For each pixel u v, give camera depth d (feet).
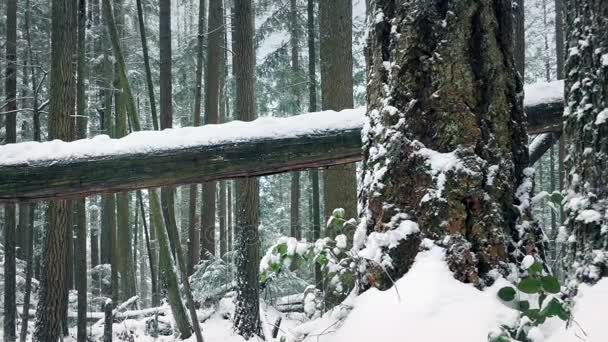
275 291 34.63
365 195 8.61
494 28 8.02
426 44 8.05
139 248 87.35
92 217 63.46
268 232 60.54
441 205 7.48
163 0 36.42
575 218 7.19
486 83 7.91
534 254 7.49
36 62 49.85
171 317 35.78
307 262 8.88
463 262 7.19
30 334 36.11
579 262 7.00
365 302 7.36
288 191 87.56
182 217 68.59
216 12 45.52
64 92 25.22
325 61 28.09
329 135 14.01
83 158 13.85
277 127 14.20
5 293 31.99
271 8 60.49
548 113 15.06
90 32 49.24
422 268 7.23
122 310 43.55
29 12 50.34
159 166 13.92
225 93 59.47
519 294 6.81
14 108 38.78
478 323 6.30
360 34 50.90
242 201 31.09
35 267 56.90
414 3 8.11
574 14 7.66
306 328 7.89
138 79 61.93
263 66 57.67
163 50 36.52
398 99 8.14
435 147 7.82
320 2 28.66
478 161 7.57
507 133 7.88
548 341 6.27
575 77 7.57
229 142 14.01
